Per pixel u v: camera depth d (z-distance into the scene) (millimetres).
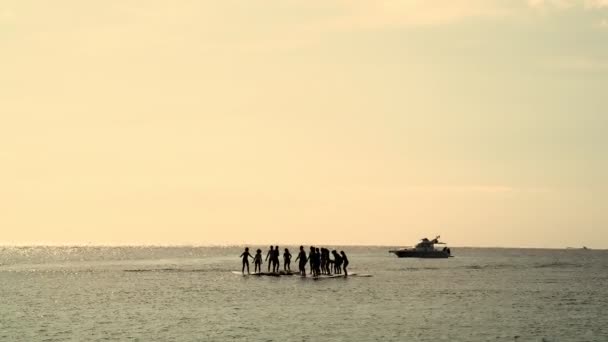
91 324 44438
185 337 39406
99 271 106688
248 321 46031
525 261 186750
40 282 82062
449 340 39469
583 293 72000
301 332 41438
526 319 48969
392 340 39125
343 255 88750
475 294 68438
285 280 81625
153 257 199000
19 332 41062
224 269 111625
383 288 72250
